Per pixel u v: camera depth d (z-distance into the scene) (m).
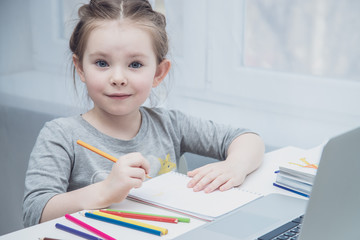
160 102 1.65
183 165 1.23
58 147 1.01
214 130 1.21
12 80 2.22
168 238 0.70
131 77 1.00
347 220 0.61
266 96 1.66
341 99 1.52
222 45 1.71
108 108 1.02
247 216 0.77
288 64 1.62
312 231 0.58
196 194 0.86
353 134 0.58
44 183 0.93
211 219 0.76
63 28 2.06
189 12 1.73
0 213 1.81
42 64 2.13
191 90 1.78
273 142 1.66
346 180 0.59
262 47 1.66
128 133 1.11
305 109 1.60
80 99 1.84
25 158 2.04
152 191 0.87
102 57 0.99
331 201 0.58
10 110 2.23
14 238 0.70
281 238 0.69
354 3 1.46
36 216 0.85
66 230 0.73
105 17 1.00
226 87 1.72
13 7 2.16
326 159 0.55
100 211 0.78
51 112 2.13
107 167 1.06
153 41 1.04
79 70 1.09
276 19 1.61
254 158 1.02
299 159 0.97
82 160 1.04
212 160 1.39
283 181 0.92
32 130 2.14
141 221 0.76
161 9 1.71
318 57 1.56
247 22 1.67
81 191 0.84
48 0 2.07
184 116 1.26
